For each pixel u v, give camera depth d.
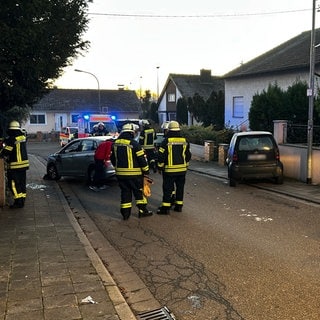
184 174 8.66
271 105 17.33
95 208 9.48
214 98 29.75
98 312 4.02
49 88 12.95
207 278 5.09
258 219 8.04
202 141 21.02
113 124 27.30
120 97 55.62
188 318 4.09
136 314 4.20
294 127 13.37
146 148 14.39
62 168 13.93
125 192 8.21
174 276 5.19
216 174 14.77
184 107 38.34
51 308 4.09
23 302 4.22
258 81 23.06
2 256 5.67
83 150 13.59
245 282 4.94
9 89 10.46
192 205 9.48
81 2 11.45
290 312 4.16
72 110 52.03
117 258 5.91
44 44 9.63
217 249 6.21
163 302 4.45
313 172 11.88
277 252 6.01
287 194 10.58
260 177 11.80
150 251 6.20
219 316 4.11
